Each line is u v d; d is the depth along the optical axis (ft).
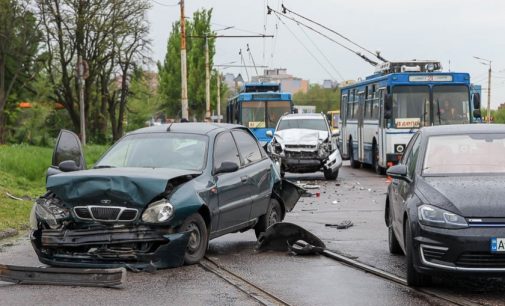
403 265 39.75
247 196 45.29
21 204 65.05
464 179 35.35
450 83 103.45
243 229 46.29
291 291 33.68
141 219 37.63
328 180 104.37
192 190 39.45
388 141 104.06
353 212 65.16
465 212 32.30
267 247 45.06
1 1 194.70
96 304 31.17
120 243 37.60
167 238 37.73
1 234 51.16
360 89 126.52
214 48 254.06
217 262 40.96
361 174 117.08
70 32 203.21
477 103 102.83
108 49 208.54
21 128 209.46
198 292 33.42
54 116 243.19
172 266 38.42
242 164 45.80
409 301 31.65
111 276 34.40
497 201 32.60
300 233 44.50
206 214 40.63
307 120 110.83
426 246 32.71
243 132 48.19
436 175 36.52
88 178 37.93
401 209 37.65
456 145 38.22
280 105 148.87
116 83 234.58
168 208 37.76
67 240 37.86
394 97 103.71
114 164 43.34
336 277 36.96
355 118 131.13
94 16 200.13
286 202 51.29
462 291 33.68
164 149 43.60
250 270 38.83
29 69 210.59
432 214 32.83
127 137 45.42
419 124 103.24
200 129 45.01
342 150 144.97
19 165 88.74
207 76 209.46
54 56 206.69
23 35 199.21
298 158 102.12
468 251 31.81
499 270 31.76
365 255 43.04
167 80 268.41
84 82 208.95
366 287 34.55
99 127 225.97
